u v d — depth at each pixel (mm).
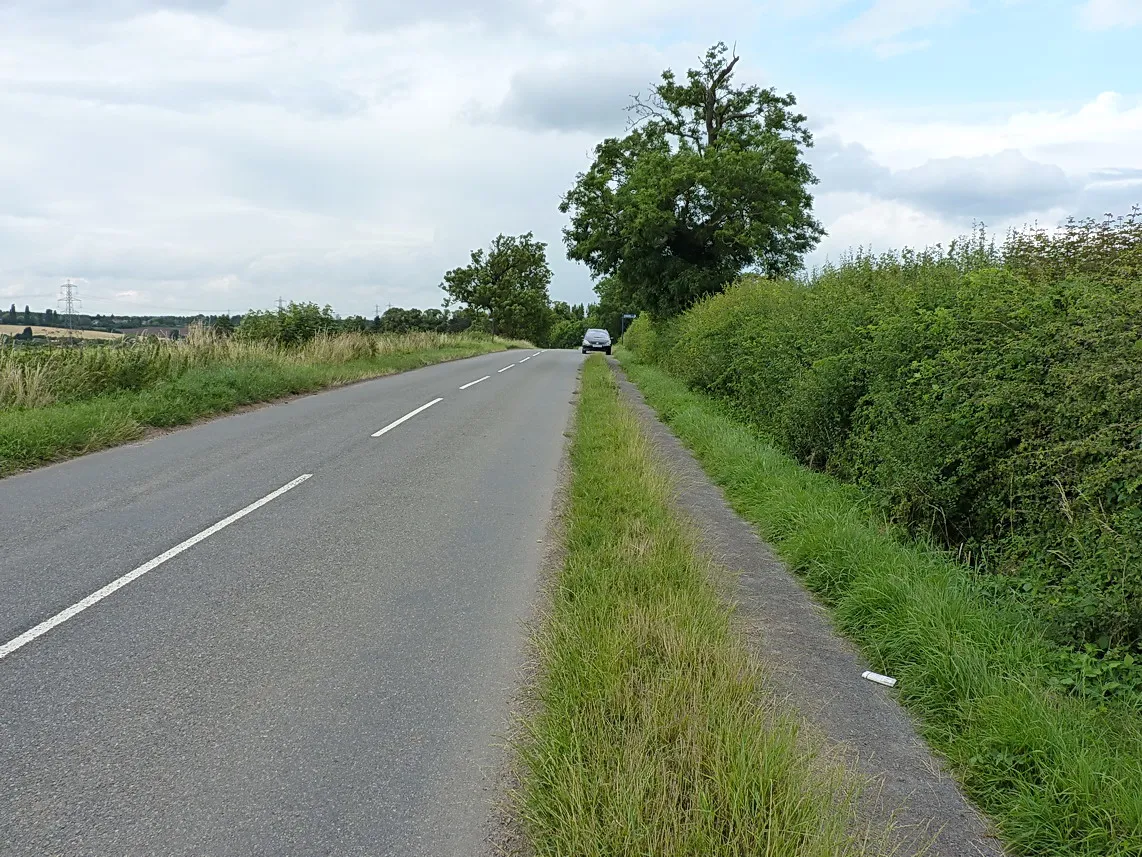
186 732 3551
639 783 2932
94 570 5570
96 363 13781
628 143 33438
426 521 7109
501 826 2979
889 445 7078
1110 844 2852
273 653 4367
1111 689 3920
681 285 29047
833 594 5508
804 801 2930
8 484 8094
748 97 34406
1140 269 5398
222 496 7773
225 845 2822
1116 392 4730
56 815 2957
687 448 11602
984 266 8484
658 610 4527
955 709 3832
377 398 16812
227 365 17750
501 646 4531
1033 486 5586
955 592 4961
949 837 2996
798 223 31750
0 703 3760
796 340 11086
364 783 3213
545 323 79812
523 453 10633
